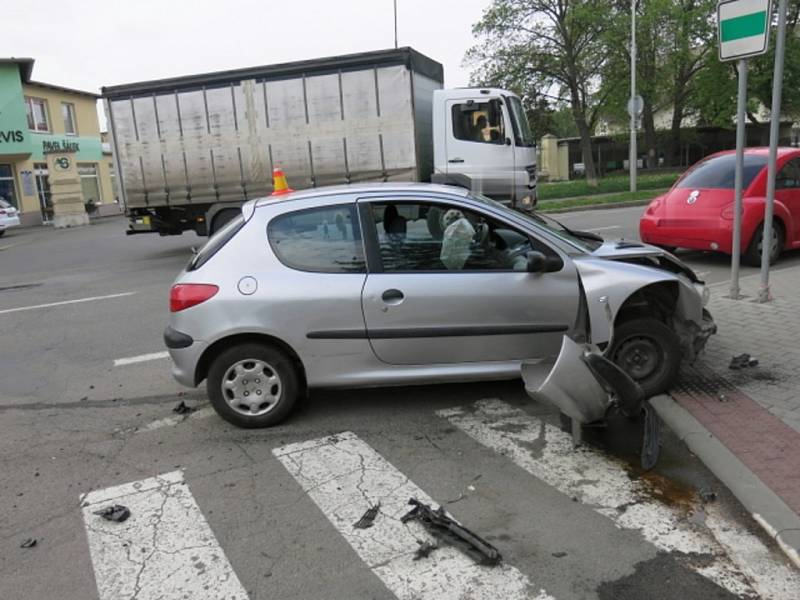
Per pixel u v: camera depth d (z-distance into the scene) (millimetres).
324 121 12148
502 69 36188
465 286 4629
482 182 12180
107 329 8219
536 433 4461
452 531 3324
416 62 11938
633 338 4738
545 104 37938
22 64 31531
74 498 3943
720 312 6754
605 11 33062
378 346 4664
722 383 4934
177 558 3270
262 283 4621
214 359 4746
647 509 3482
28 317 9289
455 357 4719
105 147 40750
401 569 3088
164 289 10562
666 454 4078
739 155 6883
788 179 9328
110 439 4816
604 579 2947
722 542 3170
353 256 4684
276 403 4770
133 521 3639
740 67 6688
